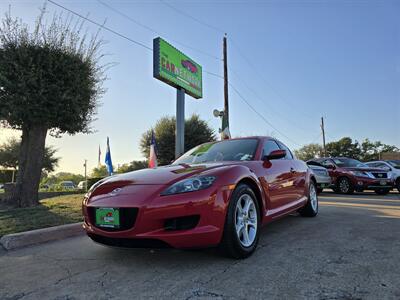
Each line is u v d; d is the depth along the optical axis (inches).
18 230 184.5
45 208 262.7
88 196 137.2
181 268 120.3
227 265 121.7
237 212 130.5
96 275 117.2
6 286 109.7
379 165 551.2
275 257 130.6
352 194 490.0
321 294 93.5
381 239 156.0
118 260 134.3
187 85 556.4
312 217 230.5
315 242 153.9
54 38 307.3
